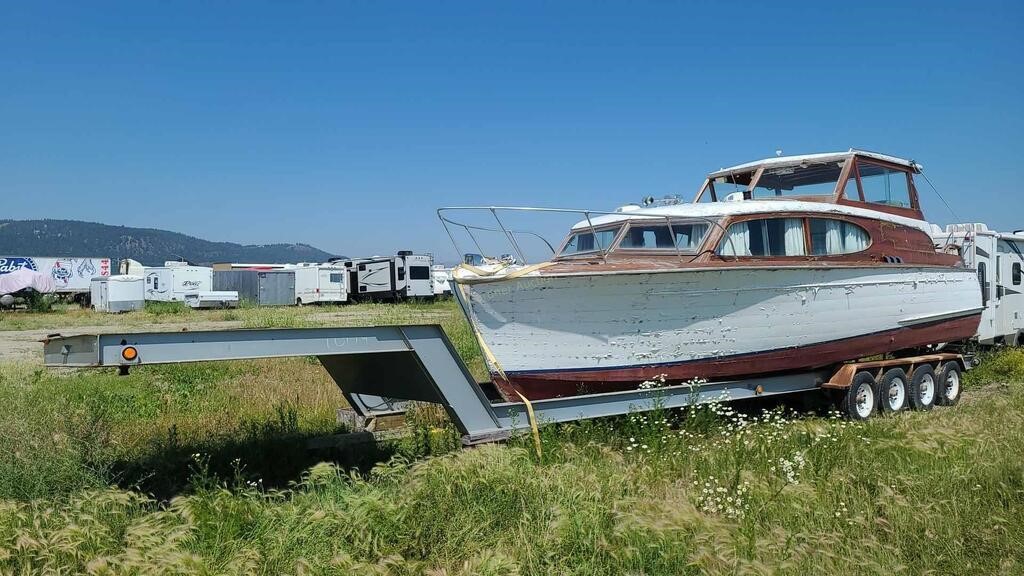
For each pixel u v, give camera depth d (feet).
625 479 18.02
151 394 32.24
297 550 13.87
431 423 25.45
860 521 15.90
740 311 26.27
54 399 28.55
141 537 13.75
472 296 22.65
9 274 127.24
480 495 16.22
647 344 24.81
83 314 112.78
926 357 33.53
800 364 28.78
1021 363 42.11
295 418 25.48
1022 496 18.57
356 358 22.31
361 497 15.98
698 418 24.26
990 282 44.80
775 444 22.16
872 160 33.78
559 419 22.52
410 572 13.57
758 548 14.23
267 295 139.03
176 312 111.65
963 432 23.52
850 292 29.73
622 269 23.79
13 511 14.73
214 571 13.15
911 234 33.53
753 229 27.43
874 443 22.36
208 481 18.12
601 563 13.80
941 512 17.19
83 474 17.94
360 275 145.69
